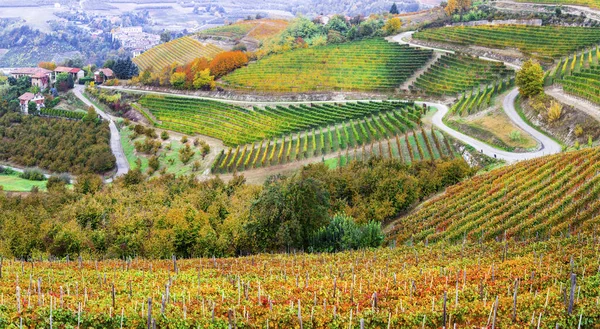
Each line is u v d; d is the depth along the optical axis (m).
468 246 67.62
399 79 179.25
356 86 178.50
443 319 41.88
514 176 88.88
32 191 121.12
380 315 42.84
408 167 104.44
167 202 96.19
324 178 99.44
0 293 46.88
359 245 74.56
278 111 166.50
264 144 144.75
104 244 77.44
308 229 77.12
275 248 77.50
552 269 51.09
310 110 162.12
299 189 77.62
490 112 135.00
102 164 150.00
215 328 41.97
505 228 73.56
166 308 44.19
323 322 42.66
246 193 100.38
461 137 124.62
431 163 105.81
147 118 185.38
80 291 49.91
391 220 91.94
